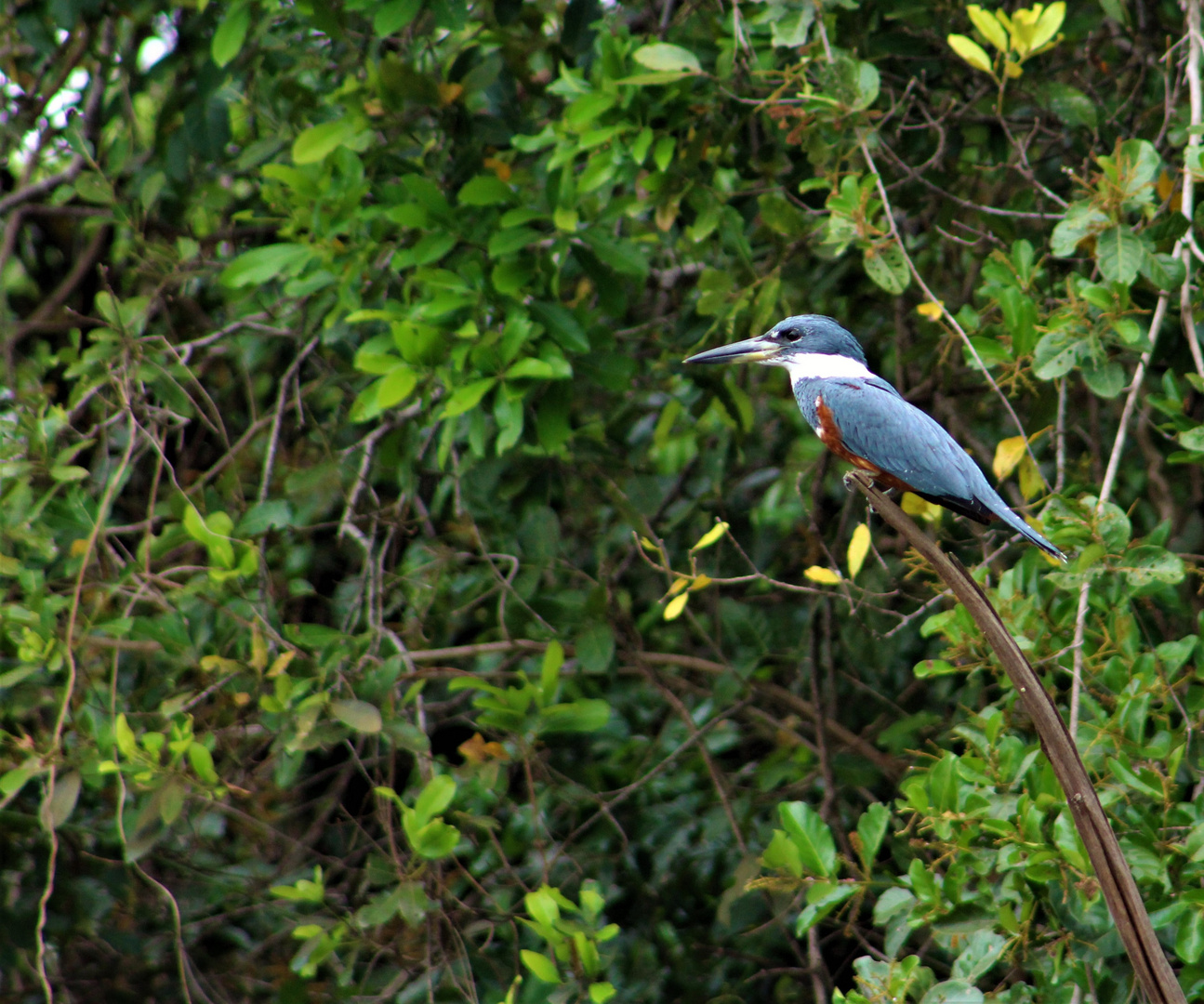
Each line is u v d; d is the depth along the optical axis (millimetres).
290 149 11289
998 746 7414
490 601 12336
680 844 11766
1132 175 7621
